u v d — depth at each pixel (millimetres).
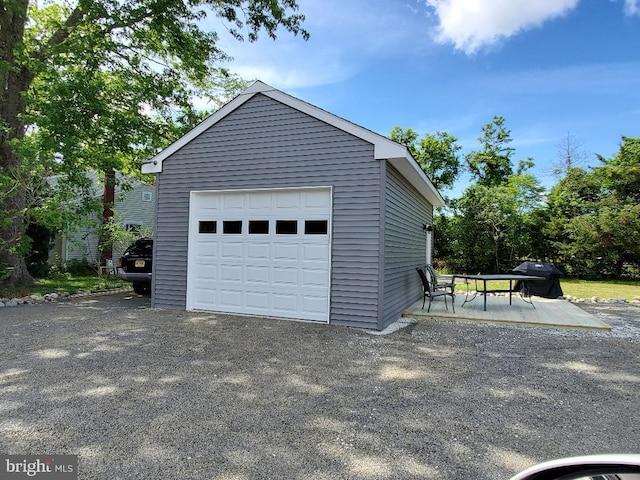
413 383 3660
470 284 13742
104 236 12281
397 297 7070
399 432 2686
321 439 2570
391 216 6555
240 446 2465
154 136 11094
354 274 6168
